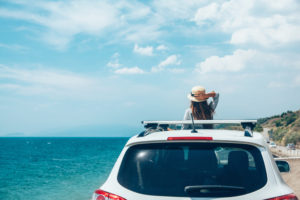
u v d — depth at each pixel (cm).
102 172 4428
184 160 289
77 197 2589
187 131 347
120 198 274
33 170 4888
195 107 520
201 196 265
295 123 13212
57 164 5825
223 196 264
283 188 274
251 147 291
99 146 16675
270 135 14562
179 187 274
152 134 332
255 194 266
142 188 277
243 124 361
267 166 280
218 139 291
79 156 8256
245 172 279
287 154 6381
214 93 517
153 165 290
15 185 3456
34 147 15400
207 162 286
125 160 298
